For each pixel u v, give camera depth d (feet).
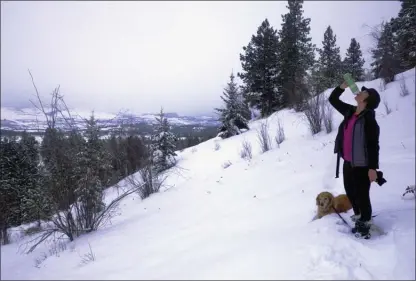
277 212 14.65
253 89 80.89
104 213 22.98
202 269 8.94
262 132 39.75
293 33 77.30
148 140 34.99
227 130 63.62
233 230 13.07
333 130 32.09
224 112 64.18
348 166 10.11
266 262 8.46
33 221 23.50
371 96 9.47
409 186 11.82
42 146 19.43
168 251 11.83
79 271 11.23
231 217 15.67
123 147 30.37
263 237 10.84
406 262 7.36
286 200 16.46
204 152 54.65
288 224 12.14
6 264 15.30
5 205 24.64
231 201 20.21
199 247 11.42
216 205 20.20
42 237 19.24
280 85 75.51
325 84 53.62
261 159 31.63
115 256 12.59
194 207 21.33
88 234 19.24
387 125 23.35
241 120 63.26
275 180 22.41
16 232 24.14
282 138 38.22
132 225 19.20
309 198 15.76
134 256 12.05
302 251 8.59
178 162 53.26
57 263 13.24
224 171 33.65
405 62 37.04
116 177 29.32
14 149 31.78
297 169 23.47
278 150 32.68
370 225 9.22
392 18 36.11
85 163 20.33
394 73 37.04
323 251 8.23
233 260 9.11
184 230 15.06
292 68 74.23
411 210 10.15
